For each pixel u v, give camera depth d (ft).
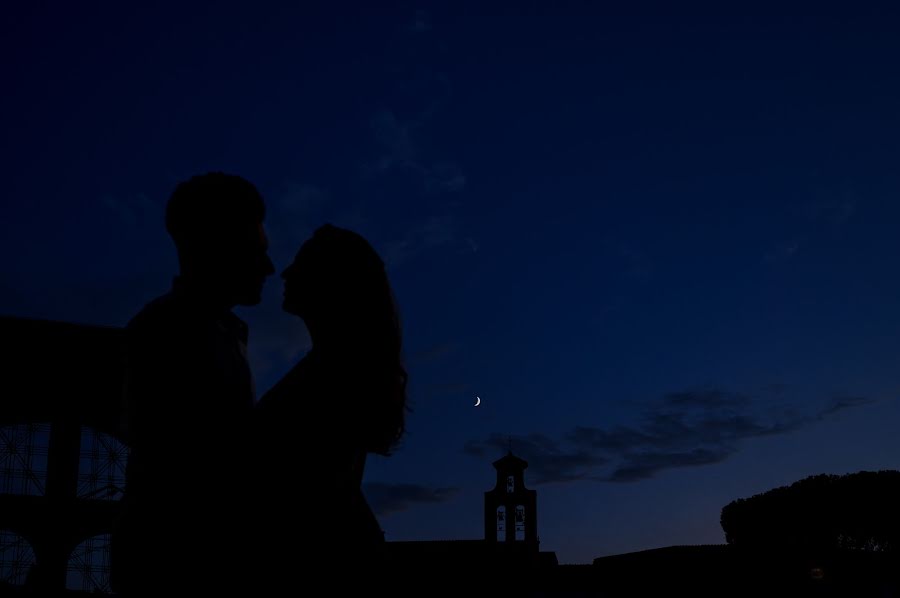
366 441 7.61
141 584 7.26
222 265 8.42
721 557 156.25
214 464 7.32
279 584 7.08
